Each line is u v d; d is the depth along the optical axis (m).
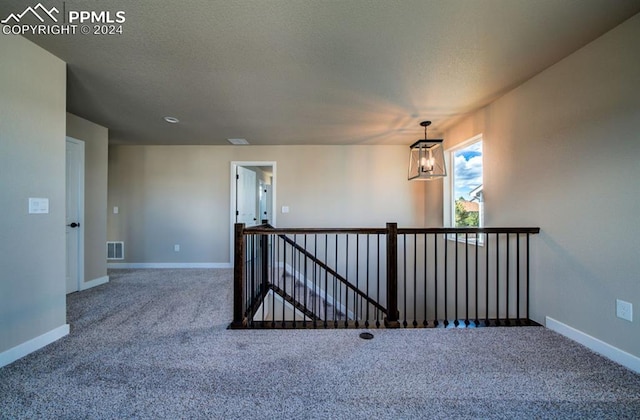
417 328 2.32
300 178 4.82
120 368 1.74
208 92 2.65
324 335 2.20
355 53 2.00
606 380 1.62
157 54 2.02
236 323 2.35
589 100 1.92
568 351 1.92
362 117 3.33
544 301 2.32
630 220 1.70
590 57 1.90
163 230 4.80
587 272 1.96
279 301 3.99
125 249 4.78
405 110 3.10
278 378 1.65
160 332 2.25
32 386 1.56
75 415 1.36
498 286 2.73
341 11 1.58
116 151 4.77
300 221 4.82
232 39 1.84
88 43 1.89
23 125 1.87
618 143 1.75
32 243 1.93
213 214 4.82
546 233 2.28
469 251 3.43
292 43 1.88
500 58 2.08
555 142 2.18
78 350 1.95
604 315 1.85
